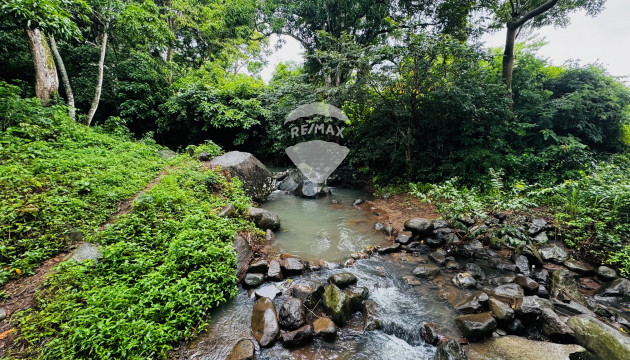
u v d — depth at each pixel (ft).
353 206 27.48
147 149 28.19
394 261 15.94
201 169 23.95
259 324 9.87
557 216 17.28
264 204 27.17
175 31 53.78
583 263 14.43
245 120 40.24
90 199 14.78
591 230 15.48
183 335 9.04
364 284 13.38
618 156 27.48
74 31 19.86
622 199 15.01
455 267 14.80
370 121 33.73
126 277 10.05
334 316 10.78
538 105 29.22
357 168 37.47
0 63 31.55
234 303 11.46
